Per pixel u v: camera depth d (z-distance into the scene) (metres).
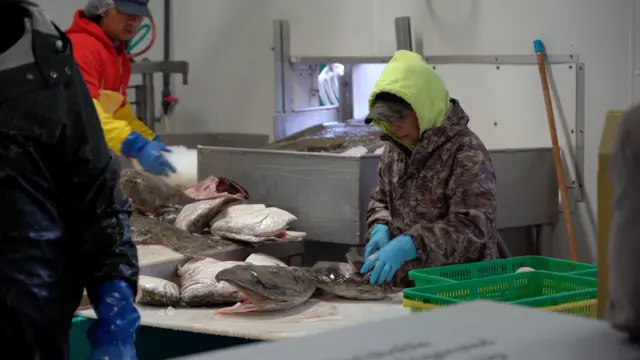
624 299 0.56
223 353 0.53
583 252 3.09
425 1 3.48
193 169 3.05
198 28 4.42
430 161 2.39
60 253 1.46
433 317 0.60
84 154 1.45
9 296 1.38
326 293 2.30
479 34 3.32
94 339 1.54
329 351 0.53
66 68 1.40
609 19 2.94
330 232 2.70
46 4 4.62
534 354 0.52
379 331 0.57
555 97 3.11
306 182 2.76
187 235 2.64
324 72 4.03
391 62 2.43
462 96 3.41
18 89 1.36
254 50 4.19
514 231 3.11
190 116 4.52
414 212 2.43
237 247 2.62
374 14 3.67
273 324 2.03
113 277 1.55
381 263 2.22
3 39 1.41
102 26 3.28
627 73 2.91
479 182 2.31
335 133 3.39
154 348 2.23
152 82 4.12
